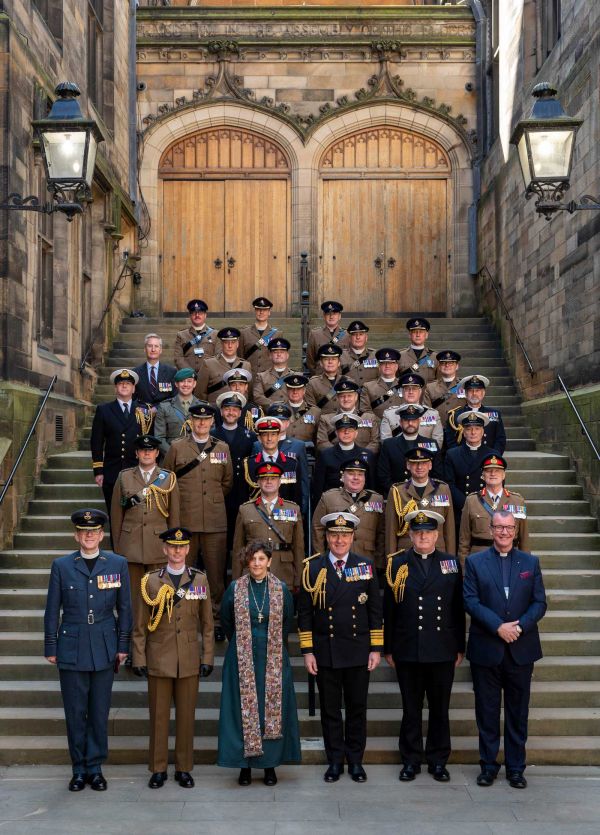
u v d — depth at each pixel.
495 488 7.48
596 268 10.29
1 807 5.98
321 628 6.53
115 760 6.85
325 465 8.17
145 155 16.69
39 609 8.41
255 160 16.91
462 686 7.61
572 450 10.72
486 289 16.17
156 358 9.56
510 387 13.84
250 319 15.69
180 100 16.64
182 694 6.42
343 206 16.92
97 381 13.66
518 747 6.41
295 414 9.24
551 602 8.53
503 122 14.98
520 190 13.81
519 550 6.71
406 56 16.81
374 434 8.85
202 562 8.45
